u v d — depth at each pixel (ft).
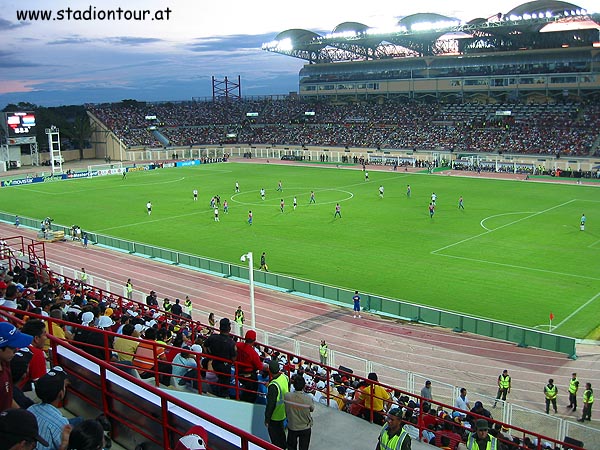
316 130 530.68
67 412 34.55
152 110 578.66
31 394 33.58
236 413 42.55
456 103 503.61
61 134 562.66
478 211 264.93
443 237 219.20
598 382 107.45
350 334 132.46
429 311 138.31
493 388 105.19
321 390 63.93
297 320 141.79
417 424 61.00
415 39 511.81
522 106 462.19
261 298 158.20
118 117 549.95
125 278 177.37
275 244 215.10
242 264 191.01
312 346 122.83
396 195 311.47
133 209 289.74
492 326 128.67
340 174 402.11
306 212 270.87
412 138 468.34
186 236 230.89
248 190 339.77
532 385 106.52
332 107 560.61
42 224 239.30
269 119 574.97
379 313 146.30
